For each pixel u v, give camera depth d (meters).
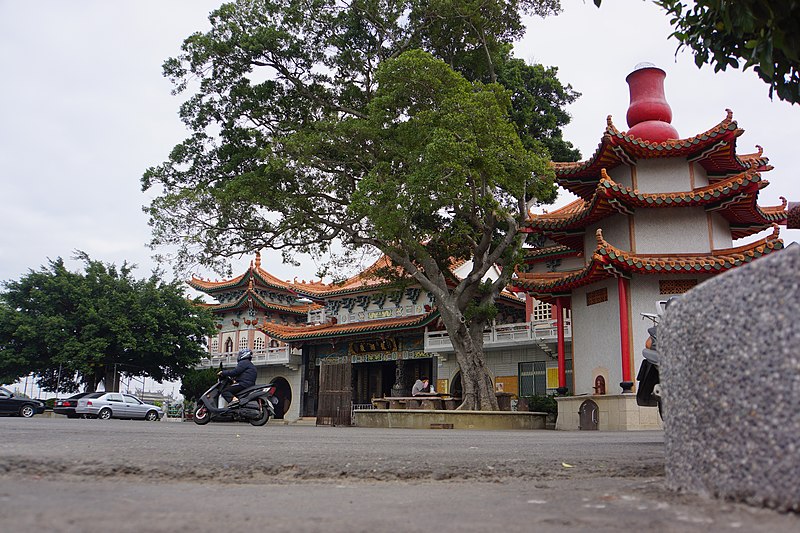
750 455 2.68
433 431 16.39
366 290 41.62
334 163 24.05
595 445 8.65
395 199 19.61
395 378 43.69
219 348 53.94
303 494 3.47
